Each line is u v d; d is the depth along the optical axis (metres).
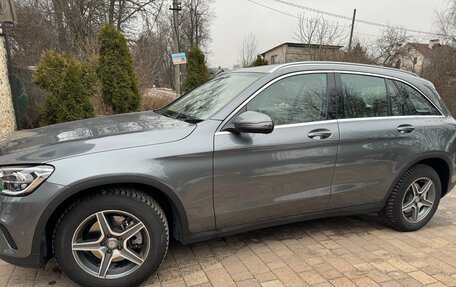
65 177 2.25
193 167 2.59
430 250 3.26
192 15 44.97
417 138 3.46
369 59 23.14
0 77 9.45
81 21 23.28
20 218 2.24
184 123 2.82
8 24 9.86
